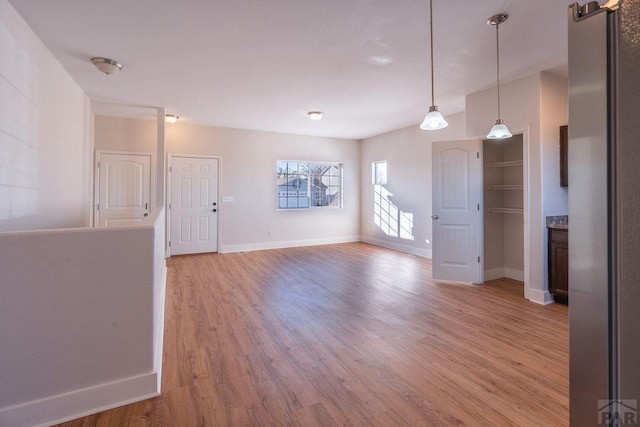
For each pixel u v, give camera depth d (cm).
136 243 182
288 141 698
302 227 721
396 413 175
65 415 167
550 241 346
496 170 439
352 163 769
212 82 378
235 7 230
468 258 418
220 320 301
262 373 213
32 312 161
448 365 223
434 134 575
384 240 705
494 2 224
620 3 61
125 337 181
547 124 349
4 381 157
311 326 288
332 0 222
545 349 245
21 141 240
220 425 166
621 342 62
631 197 60
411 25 255
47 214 292
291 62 323
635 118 59
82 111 408
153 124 562
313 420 169
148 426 165
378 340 261
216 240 637
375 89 402
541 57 311
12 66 226
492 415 173
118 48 291
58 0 219
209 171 626
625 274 61
